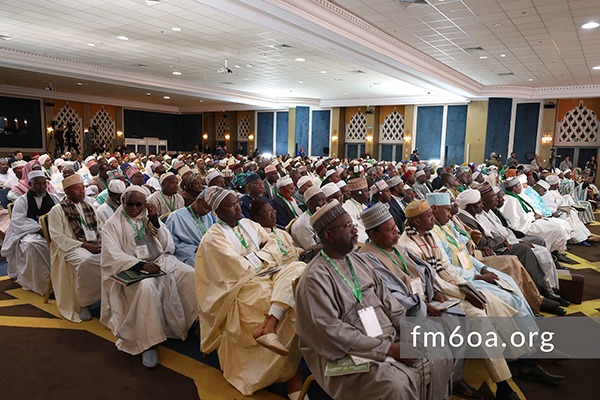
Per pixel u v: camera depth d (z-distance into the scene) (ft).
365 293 6.69
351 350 5.94
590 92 48.83
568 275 13.32
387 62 32.45
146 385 8.36
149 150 83.56
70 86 59.77
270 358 7.86
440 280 8.67
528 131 56.13
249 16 22.31
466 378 8.91
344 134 71.92
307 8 22.68
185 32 29.76
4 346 9.79
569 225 19.63
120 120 78.84
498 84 51.03
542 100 54.95
